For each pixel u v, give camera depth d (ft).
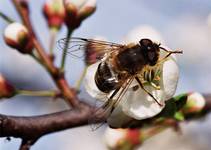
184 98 0.52
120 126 0.52
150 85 0.52
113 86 0.53
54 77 0.60
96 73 0.54
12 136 0.53
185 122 0.59
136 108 0.51
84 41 0.57
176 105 0.52
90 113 0.55
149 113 0.51
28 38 0.61
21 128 0.53
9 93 0.61
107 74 0.53
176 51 0.51
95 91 0.54
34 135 0.54
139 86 0.52
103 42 0.56
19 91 0.61
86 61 0.57
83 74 0.60
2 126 0.52
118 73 0.53
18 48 0.61
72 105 0.59
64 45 0.57
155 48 0.53
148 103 0.52
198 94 0.55
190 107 0.55
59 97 0.60
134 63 0.53
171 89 0.51
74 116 0.56
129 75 0.53
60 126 0.55
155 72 0.52
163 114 0.52
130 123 0.52
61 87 0.60
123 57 0.54
